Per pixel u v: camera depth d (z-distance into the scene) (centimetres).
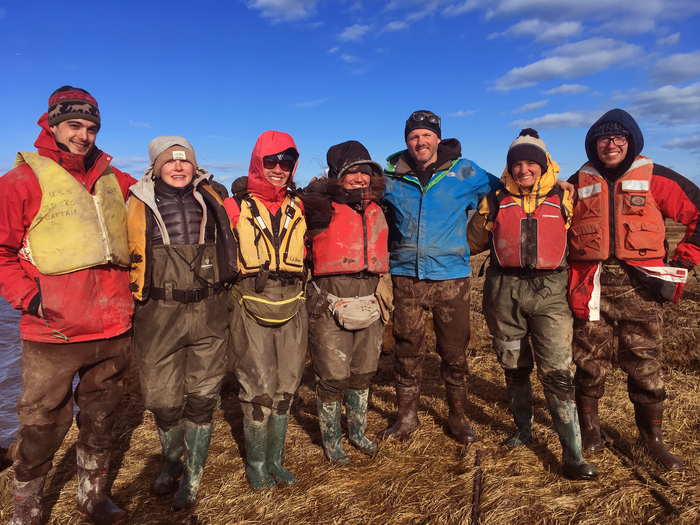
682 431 347
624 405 393
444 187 342
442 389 464
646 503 265
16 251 230
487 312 341
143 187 255
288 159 273
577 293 309
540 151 300
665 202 299
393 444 350
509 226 314
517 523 251
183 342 265
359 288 318
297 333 295
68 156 231
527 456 326
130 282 256
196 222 266
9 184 220
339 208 311
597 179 307
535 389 445
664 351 477
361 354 327
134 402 441
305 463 324
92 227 232
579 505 266
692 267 295
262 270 274
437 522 254
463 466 314
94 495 257
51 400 235
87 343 239
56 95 232
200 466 279
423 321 358
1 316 1542
